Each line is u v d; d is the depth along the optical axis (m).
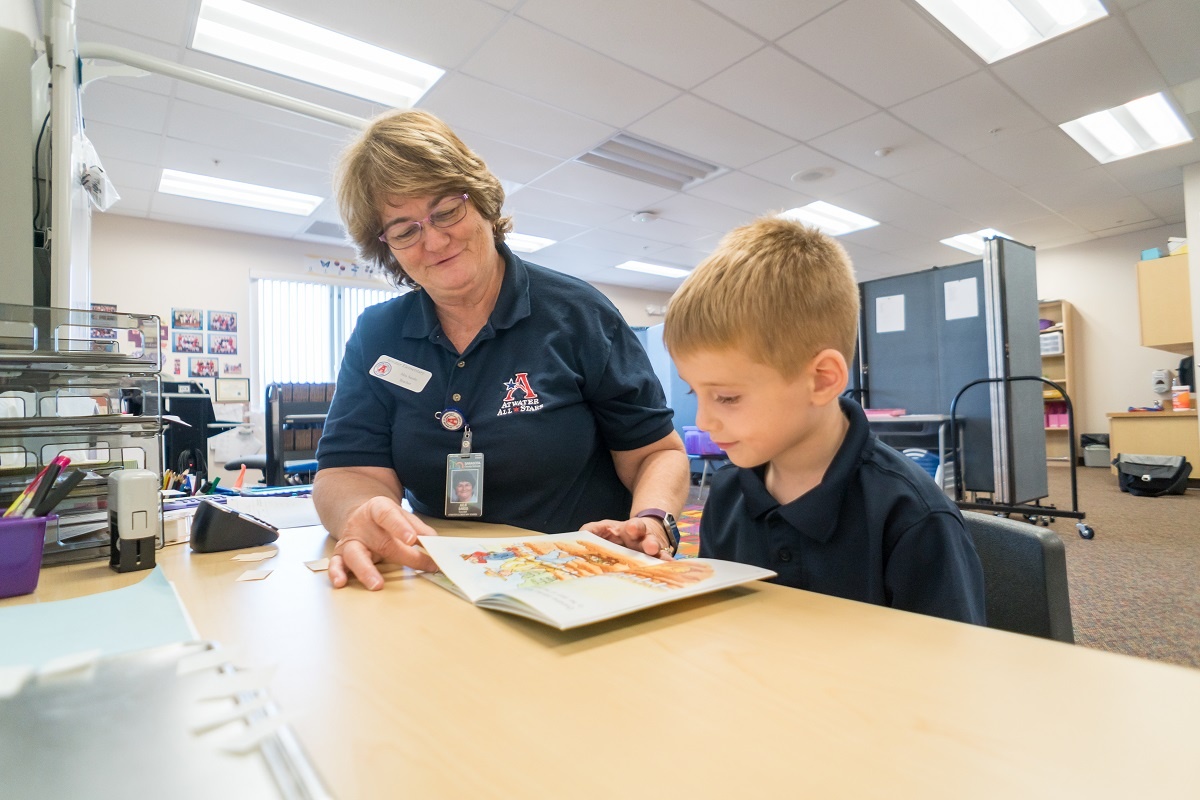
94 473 0.72
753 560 0.81
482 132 3.73
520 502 0.95
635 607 0.43
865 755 0.26
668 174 4.54
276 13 2.62
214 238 5.25
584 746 0.27
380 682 0.34
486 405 0.93
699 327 0.66
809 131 3.78
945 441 3.39
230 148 3.73
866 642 0.40
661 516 0.77
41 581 0.60
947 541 0.65
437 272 0.87
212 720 0.29
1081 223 5.90
